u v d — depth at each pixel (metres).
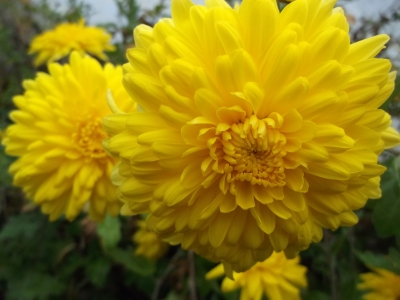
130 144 0.10
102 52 0.26
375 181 0.11
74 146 0.16
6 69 0.32
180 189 0.10
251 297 0.17
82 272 0.24
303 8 0.09
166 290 0.22
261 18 0.09
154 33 0.10
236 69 0.09
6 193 0.26
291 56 0.09
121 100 0.15
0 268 0.22
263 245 0.11
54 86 0.17
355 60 0.10
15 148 0.17
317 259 0.19
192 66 0.09
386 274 0.17
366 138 0.10
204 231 0.11
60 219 0.23
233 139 0.10
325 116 0.10
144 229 0.21
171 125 0.09
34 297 0.23
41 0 0.34
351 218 0.11
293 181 0.10
